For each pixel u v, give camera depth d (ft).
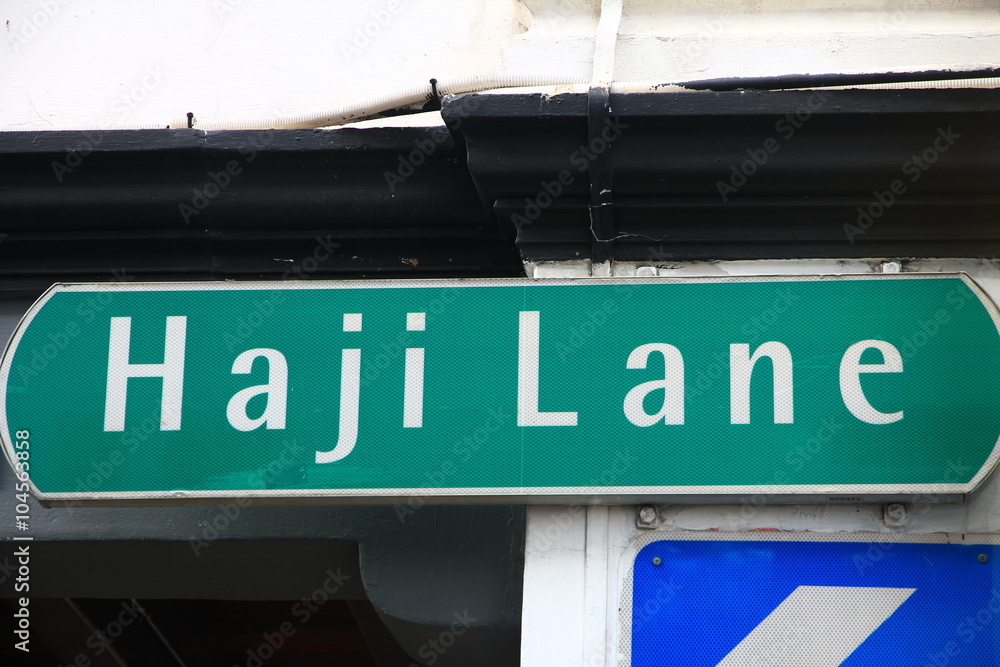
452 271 14.42
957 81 12.60
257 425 12.55
